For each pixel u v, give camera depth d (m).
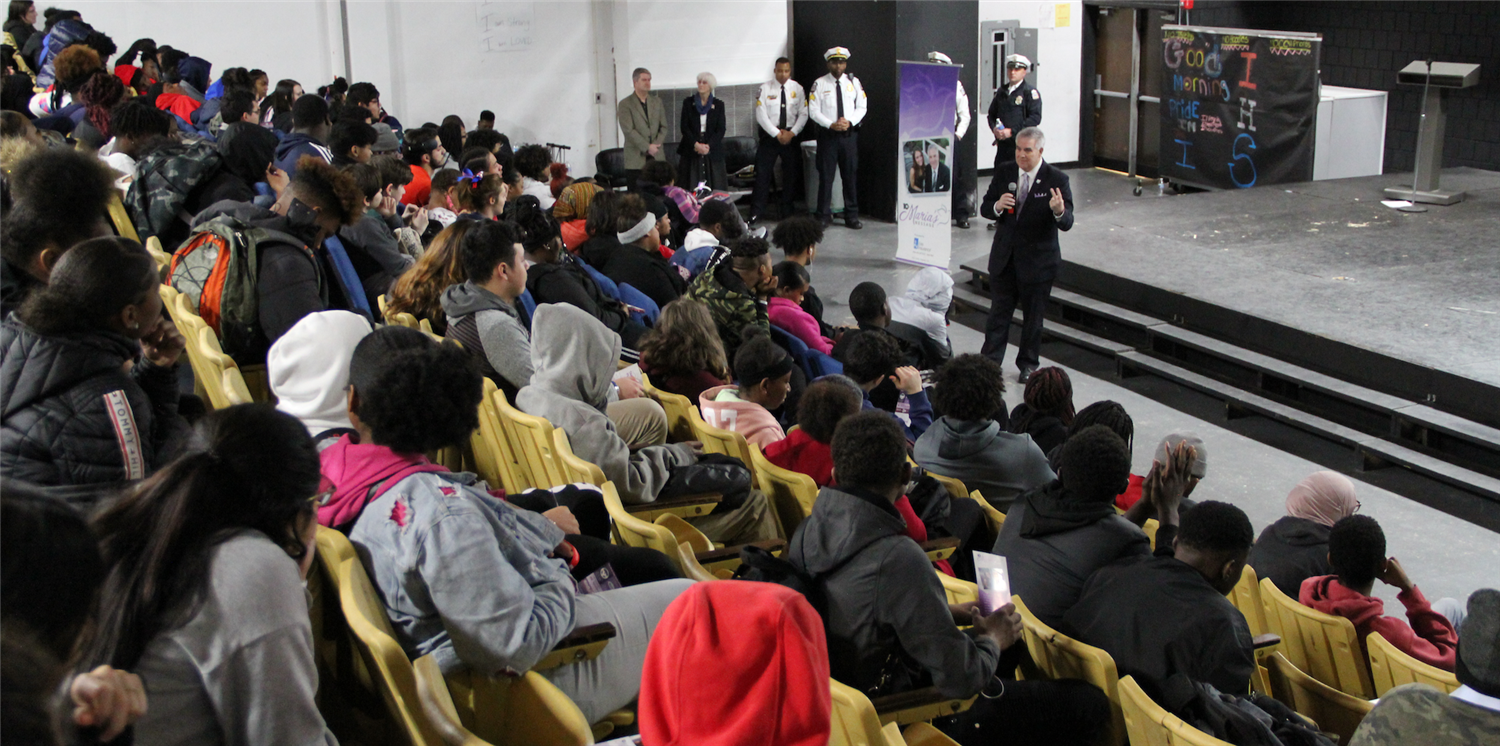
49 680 0.93
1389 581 3.52
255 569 1.46
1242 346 6.87
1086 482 2.79
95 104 5.77
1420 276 7.45
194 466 1.48
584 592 2.28
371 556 1.96
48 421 2.11
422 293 4.08
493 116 10.88
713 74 12.71
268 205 4.56
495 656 1.87
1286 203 9.75
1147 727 2.25
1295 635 3.36
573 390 3.09
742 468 3.24
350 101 8.81
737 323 5.05
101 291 2.15
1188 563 2.66
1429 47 11.89
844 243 10.84
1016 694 2.45
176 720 1.42
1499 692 1.74
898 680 2.30
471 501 1.97
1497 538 5.06
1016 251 6.95
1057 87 13.58
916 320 6.09
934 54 10.06
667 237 7.50
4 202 3.53
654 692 1.27
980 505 3.44
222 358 3.20
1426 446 5.75
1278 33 10.68
